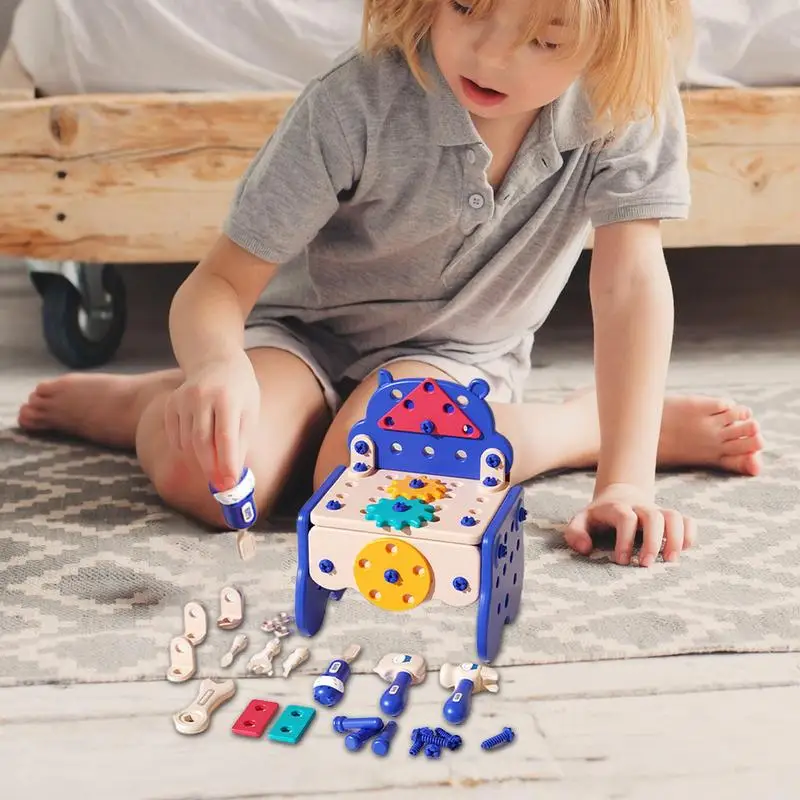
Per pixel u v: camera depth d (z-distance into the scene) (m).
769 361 1.47
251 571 0.94
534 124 0.98
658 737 0.75
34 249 1.35
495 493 0.82
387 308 1.12
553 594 0.91
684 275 1.82
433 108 0.97
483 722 0.76
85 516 1.04
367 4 0.96
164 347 1.52
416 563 0.78
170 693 0.79
